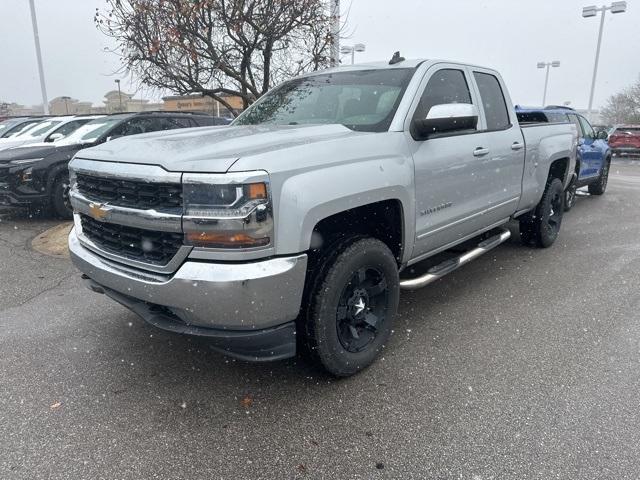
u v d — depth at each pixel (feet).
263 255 8.45
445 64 13.61
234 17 23.88
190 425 9.11
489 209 14.90
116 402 9.84
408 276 15.53
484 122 14.78
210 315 8.45
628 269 18.01
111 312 14.39
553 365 11.10
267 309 8.57
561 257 19.63
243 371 11.04
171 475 7.85
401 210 11.09
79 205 10.75
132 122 29.78
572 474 7.76
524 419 9.14
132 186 9.19
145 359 11.60
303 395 10.07
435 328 13.12
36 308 14.69
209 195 8.21
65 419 9.28
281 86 15.39
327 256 9.77
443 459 8.14
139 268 9.32
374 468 7.98
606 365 11.08
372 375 10.78
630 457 8.13
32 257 19.94
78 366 11.27
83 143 27.37
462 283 16.67
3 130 46.70
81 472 7.91
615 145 85.20
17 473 7.88
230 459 8.21
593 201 35.24
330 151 9.59
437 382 10.46
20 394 10.12
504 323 13.41
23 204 25.86
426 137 11.66
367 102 12.29
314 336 9.66
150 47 24.59
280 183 8.54
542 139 18.12
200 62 26.00
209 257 8.38
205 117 33.86
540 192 18.49
